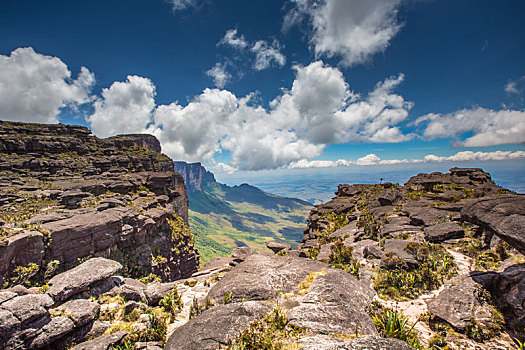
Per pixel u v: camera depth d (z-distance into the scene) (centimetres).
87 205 5847
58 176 7838
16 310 1292
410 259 2094
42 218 4397
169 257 6700
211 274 2991
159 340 1416
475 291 1370
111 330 1539
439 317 1315
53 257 3872
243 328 974
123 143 13238
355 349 635
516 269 1323
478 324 1206
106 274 2067
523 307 1150
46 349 1352
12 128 8912
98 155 10462
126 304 1817
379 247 2744
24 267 3434
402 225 3366
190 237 8212
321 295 1222
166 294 1983
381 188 7056
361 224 4022
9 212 4731
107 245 4722
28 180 6800
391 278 1875
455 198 4288
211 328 1000
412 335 1091
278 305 1199
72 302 1631
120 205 6153
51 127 10312
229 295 1377
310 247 4056
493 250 1983
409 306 1541
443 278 1819
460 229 2586
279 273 1581
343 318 988
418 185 6356
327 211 6119
